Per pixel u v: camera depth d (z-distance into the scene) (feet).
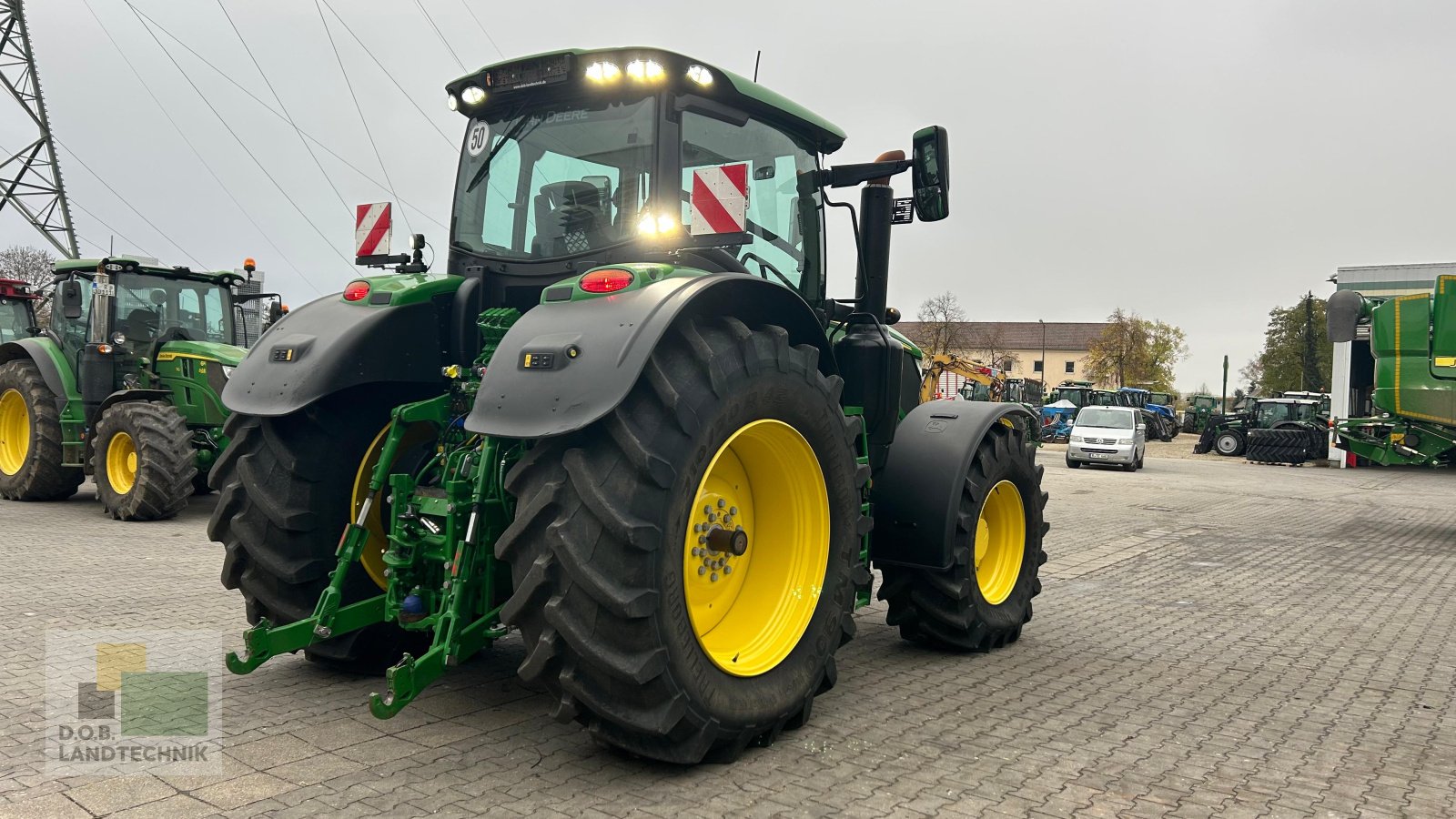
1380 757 10.81
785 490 11.30
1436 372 35.60
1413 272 78.33
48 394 31.71
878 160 14.60
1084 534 32.45
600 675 9.03
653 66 11.65
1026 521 16.67
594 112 12.31
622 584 8.91
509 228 12.89
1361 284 80.38
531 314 10.12
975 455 15.03
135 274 31.45
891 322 17.13
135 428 27.89
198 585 18.62
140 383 30.78
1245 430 90.27
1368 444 38.52
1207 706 12.70
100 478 28.81
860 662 14.79
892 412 14.37
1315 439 79.61
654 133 11.81
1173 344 208.03
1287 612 19.27
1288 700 13.05
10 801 8.79
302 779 9.40
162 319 32.19
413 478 12.06
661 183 11.75
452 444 11.94
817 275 14.60
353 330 11.82
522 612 9.22
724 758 10.09
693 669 9.46
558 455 9.29
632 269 10.07
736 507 11.12
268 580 11.89
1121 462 69.00
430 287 12.49
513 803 8.93
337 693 12.16
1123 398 129.29
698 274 10.27
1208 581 23.06
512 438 9.19
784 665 10.76
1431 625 18.12
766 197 13.43
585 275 10.23
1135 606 19.84
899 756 10.47
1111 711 12.38
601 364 9.07
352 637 12.48
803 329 11.67
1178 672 14.49
